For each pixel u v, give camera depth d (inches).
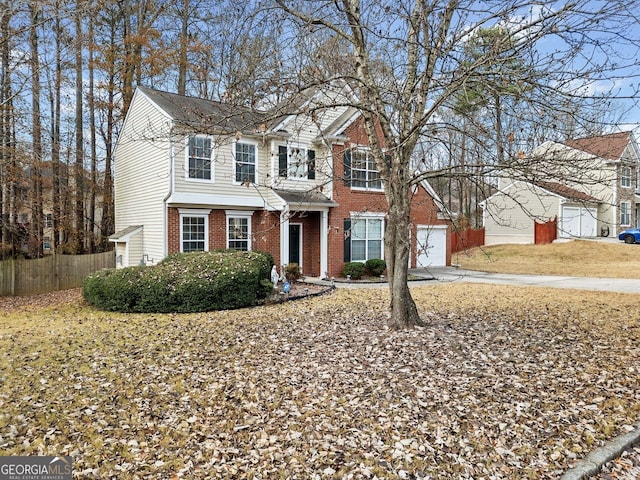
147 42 837.2
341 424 169.3
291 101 245.1
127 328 344.2
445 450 151.0
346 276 677.9
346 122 668.1
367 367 228.2
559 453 149.7
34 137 759.1
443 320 338.6
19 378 223.8
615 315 367.2
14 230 754.8
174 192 565.0
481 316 360.5
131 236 631.8
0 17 575.8
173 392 203.3
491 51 223.1
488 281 657.6
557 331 307.0
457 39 240.5
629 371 224.2
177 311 427.8
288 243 650.8
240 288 444.1
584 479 136.5
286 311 406.0
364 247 721.0
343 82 339.0
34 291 666.8
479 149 301.0
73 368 238.8
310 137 660.7
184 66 772.6
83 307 481.7
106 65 852.0
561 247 1015.0
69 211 884.6
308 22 243.8
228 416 178.2
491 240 1208.8
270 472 138.8
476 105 265.0
